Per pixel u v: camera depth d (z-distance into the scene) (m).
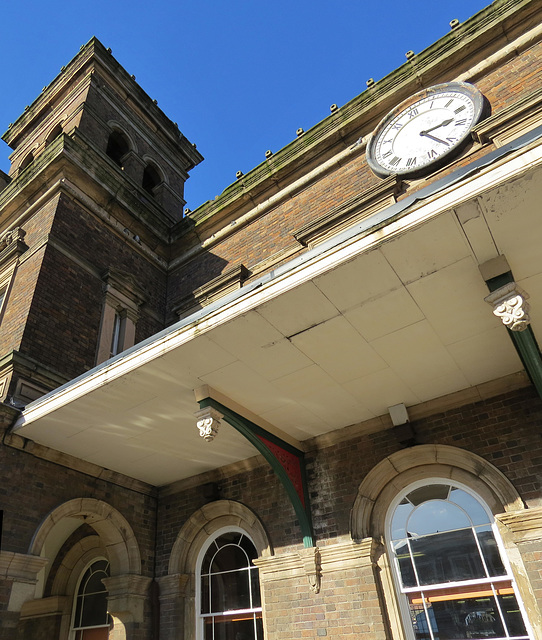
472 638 5.55
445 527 6.16
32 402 6.72
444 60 8.77
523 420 6.03
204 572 7.75
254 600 7.12
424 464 6.49
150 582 7.75
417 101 8.55
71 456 7.30
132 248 10.80
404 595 6.08
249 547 7.54
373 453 6.87
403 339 5.39
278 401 6.37
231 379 5.82
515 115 7.24
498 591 5.60
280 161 10.25
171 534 8.10
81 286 9.06
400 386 6.28
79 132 10.39
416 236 4.20
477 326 5.27
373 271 4.51
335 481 6.97
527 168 3.74
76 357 8.30
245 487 7.80
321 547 6.58
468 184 3.96
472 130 7.50
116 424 6.59
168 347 5.30
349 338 5.30
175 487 8.49
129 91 13.94
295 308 4.87
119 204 10.64
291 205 9.94
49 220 9.16
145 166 13.48
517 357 5.89
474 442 6.22
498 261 4.36
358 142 9.38
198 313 5.21
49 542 9.60
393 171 8.18
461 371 6.08
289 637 6.38
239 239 10.56
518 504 5.65
